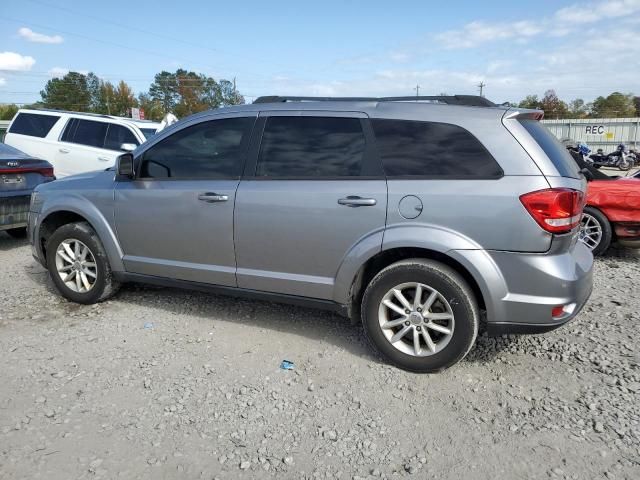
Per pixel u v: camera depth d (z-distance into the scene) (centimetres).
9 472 250
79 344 393
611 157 2752
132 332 417
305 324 436
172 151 425
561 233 314
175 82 9112
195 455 266
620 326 429
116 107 8475
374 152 355
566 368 358
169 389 329
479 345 396
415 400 319
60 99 9031
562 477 250
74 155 935
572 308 325
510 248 317
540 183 313
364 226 349
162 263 432
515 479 249
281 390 330
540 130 352
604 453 267
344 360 371
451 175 333
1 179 656
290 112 387
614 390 328
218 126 410
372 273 375
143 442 276
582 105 9188
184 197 409
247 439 280
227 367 360
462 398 321
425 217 333
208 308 471
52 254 478
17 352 378
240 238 391
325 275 370
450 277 329
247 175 392
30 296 500
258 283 394
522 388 332
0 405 308
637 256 689
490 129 331
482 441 279
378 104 367
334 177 363
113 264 456
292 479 250
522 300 319
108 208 448
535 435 283
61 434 281
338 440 280
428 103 358
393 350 354
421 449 272
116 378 342
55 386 331
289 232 373
